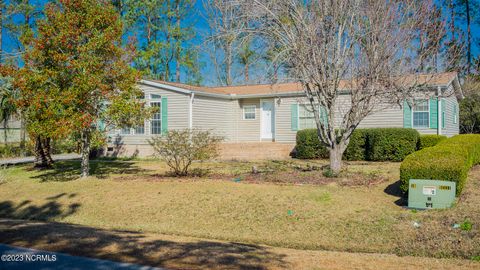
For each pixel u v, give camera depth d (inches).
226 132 916.0
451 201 344.2
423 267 227.1
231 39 491.8
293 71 464.4
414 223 318.3
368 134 689.6
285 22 460.4
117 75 531.5
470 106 1018.1
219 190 436.1
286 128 845.2
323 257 250.5
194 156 532.1
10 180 586.6
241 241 322.7
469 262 242.2
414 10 442.0
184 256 234.2
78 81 490.0
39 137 660.7
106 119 548.1
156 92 838.5
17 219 413.4
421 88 458.0
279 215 362.0
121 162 772.6
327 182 450.9
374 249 290.2
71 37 510.0
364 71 445.1
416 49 449.1
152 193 449.1
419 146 663.8
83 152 563.8
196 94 815.7
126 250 246.1
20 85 494.0
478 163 582.9
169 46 1353.3
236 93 915.4
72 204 439.2
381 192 413.1
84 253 239.0
